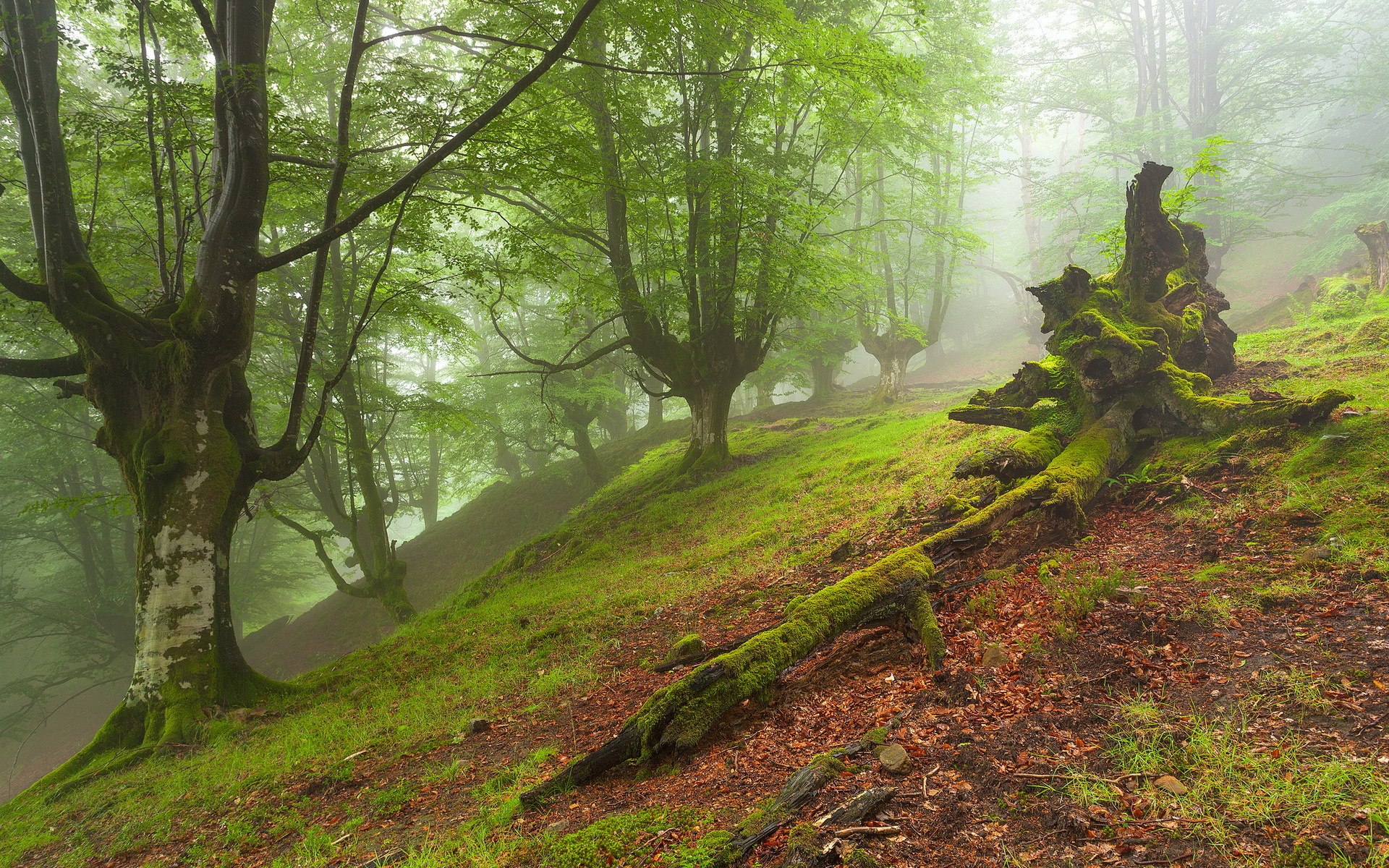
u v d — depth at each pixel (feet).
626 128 43.78
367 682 27.84
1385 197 67.97
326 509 71.51
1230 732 9.16
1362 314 37.50
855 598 15.11
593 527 49.26
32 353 59.67
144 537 27.78
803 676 14.17
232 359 29.73
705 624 22.62
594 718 16.90
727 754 12.26
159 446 27.94
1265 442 20.03
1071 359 24.62
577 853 9.74
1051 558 18.31
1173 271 28.78
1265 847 7.16
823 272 46.60
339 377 31.81
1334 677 9.81
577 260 62.08
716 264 47.37
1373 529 14.12
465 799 13.96
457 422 60.18
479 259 41.06
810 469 43.91
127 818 18.10
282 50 52.60
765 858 8.63
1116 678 11.40
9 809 22.41
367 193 35.78
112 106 33.50
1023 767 9.55
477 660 26.63
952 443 36.35
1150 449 23.20
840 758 10.64
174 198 31.09
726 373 55.62
